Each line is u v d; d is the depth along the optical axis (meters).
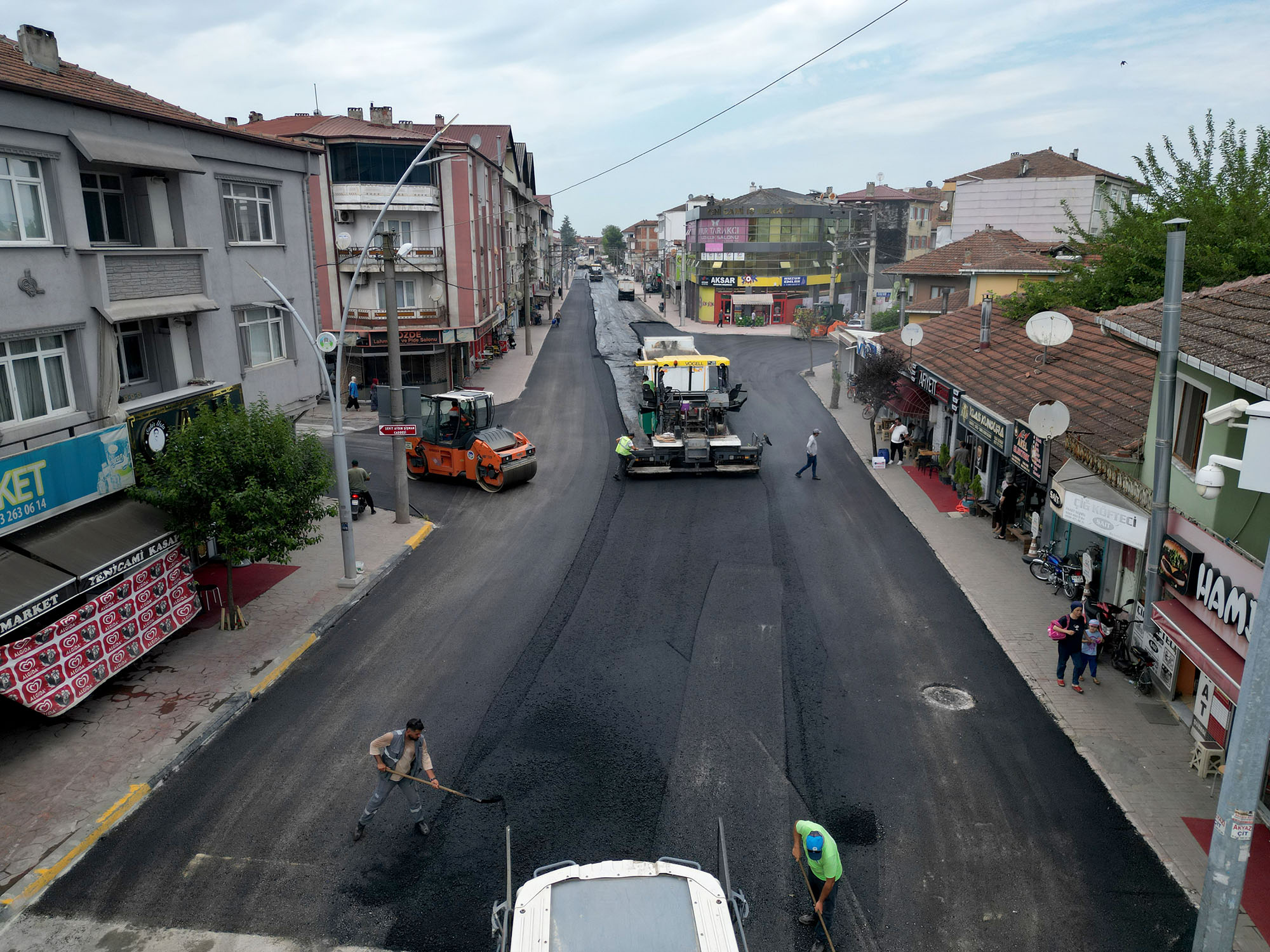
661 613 15.84
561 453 29.89
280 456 14.25
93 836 9.53
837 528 20.92
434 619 15.66
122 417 14.45
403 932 8.28
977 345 26.97
